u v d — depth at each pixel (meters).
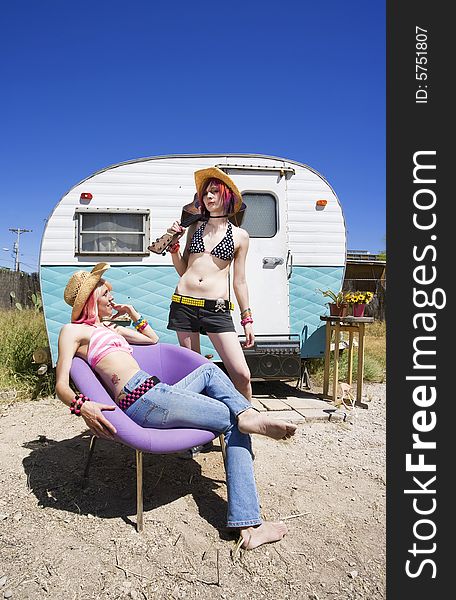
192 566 2.52
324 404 5.41
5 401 5.34
